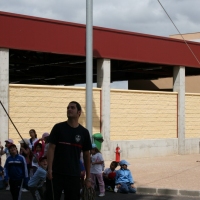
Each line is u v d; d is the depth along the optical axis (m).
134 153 23.30
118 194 14.12
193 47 26.03
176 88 25.58
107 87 22.34
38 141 14.09
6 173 11.17
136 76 32.44
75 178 7.48
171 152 25.00
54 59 24.41
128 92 23.28
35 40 19.95
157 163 21.09
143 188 14.39
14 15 19.31
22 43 19.56
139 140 23.53
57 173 7.43
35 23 19.94
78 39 21.30
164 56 24.58
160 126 24.61
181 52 25.42
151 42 23.98
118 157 21.33
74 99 21.48
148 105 24.08
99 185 13.66
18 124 19.80
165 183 15.26
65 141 7.43
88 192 7.84
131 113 23.38
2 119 19.11
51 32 20.42
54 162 7.47
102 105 22.20
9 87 19.55
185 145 25.66
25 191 14.12
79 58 23.62
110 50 22.33
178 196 13.77
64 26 20.84
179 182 15.45
